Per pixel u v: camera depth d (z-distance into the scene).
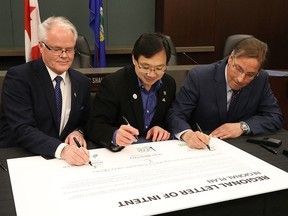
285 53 4.38
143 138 1.43
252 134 1.46
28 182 0.96
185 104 1.60
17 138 1.32
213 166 1.08
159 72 1.34
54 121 1.49
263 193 0.92
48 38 1.39
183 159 1.14
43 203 0.85
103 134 1.28
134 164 1.09
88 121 1.46
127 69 1.51
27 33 2.77
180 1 3.87
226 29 4.10
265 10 4.17
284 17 4.25
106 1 4.01
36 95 1.44
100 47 3.41
